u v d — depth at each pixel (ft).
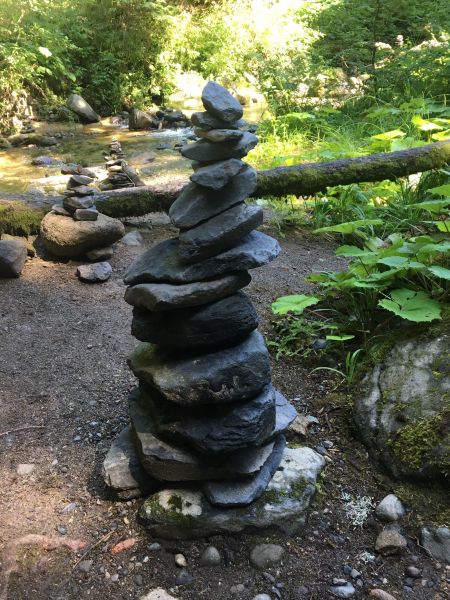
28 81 31.09
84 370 10.58
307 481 7.68
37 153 26.30
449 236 12.57
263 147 23.06
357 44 31.12
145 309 7.40
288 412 8.14
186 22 38.29
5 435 9.08
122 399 9.81
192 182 6.95
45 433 9.12
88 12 35.58
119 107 34.17
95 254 14.42
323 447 8.65
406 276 11.07
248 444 7.10
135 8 35.22
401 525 7.47
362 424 8.73
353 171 16.43
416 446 7.93
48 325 11.99
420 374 8.80
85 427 9.23
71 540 7.30
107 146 27.50
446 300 10.30
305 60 30.22
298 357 10.70
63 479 8.25
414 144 18.92
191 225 6.82
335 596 6.70
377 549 7.18
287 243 15.96
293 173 16.40
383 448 8.27
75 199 14.49
